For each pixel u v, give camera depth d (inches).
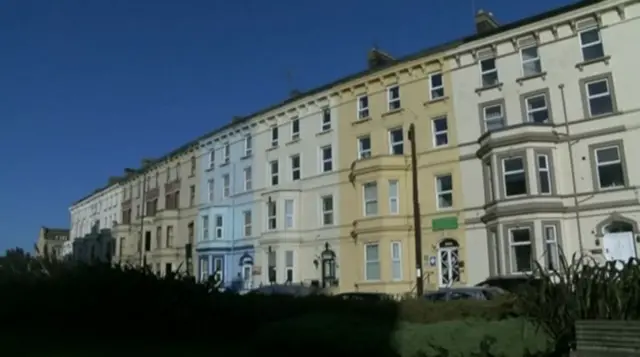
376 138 1256.2
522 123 983.0
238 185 1620.3
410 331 330.3
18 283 444.1
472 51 1124.5
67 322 431.8
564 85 995.3
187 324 434.6
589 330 301.4
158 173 2106.3
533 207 936.3
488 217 1019.3
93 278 446.6
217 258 1604.3
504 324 331.6
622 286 327.0
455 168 1111.0
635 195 892.6
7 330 421.1
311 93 1422.2
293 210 1406.3
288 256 1375.5
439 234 1106.1
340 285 1253.7
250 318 444.5
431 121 1169.4
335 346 340.2
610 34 957.2
